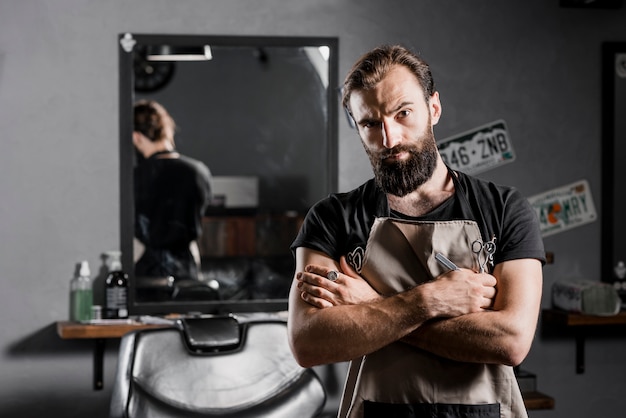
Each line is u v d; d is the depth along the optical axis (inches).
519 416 69.5
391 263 71.5
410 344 69.2
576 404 164.1
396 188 69.9
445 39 159.8
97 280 149.9
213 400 114.7
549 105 163.3
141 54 156.8
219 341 117.0
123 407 111.1
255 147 196.2
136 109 168.9
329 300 70.9
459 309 67.7
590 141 164.7
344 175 157.8
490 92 161.5
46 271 148.6
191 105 193.5
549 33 163.2
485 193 72.1
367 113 68.6
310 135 168.2
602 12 164.6
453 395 68.3
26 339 147.8
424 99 69.4
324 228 74.0
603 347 165.2
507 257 70.7
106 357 149.1
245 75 198.4
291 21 155.3
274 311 159.8
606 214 164.4
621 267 164.7
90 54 149.7
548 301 163.5
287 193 179.2
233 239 172.6
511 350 67.2
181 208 165.3
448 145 160.2
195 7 152.3
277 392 118.0
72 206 149.5
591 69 164.6
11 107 147.7
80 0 149.3
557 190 163.8
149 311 153.6
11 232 147.8
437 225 70.9
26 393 147.7
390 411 68.9
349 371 73.3
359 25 157.2
